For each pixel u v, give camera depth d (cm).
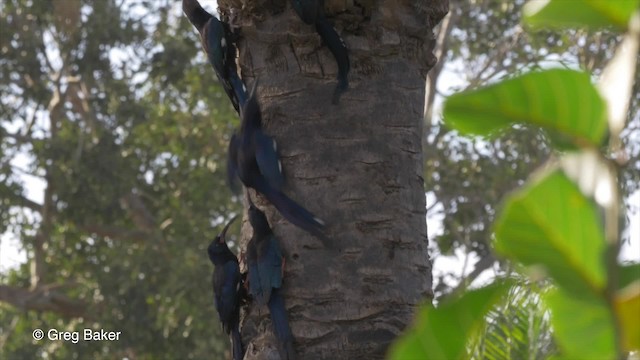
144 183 2238
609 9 185
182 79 2194
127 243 2309
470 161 2200
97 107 2206
